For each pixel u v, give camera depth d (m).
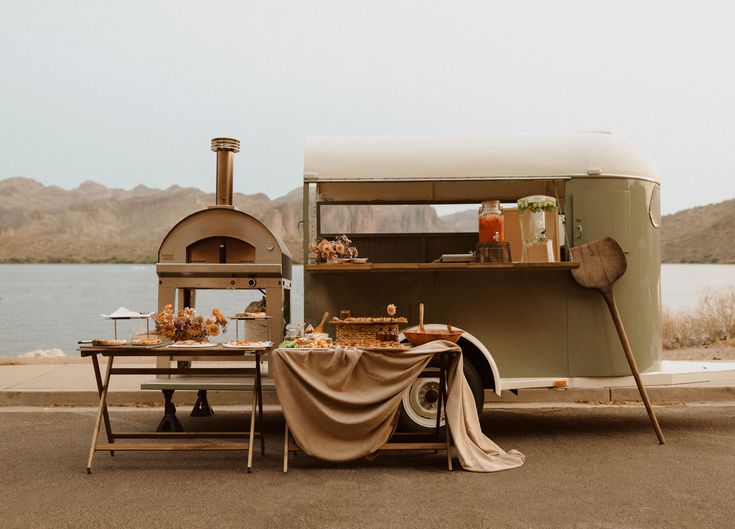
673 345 13.32
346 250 6.88
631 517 4.30
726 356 11.51
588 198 6.73
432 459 5.89
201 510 4.46
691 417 7.77
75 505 4.56
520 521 4.23
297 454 6.08
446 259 6.88
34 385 9.16
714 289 19.41
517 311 6.69
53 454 6.04
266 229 7.18
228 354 5.67
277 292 7.09
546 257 6.64
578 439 6.66
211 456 6.02
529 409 8.34
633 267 6.81
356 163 6.71
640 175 6.88
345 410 5.43
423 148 6.80
